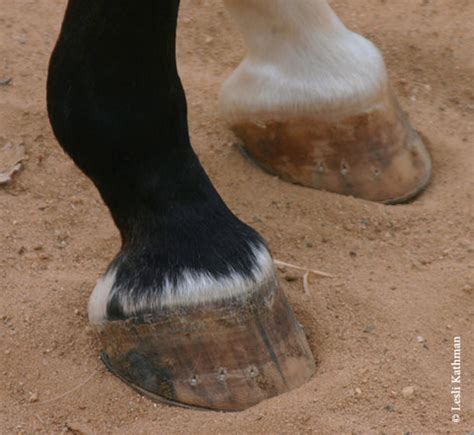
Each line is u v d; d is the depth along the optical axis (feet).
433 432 15.70
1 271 18.60
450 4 30.17
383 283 18.94
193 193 15.28
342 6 30.04
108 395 16.01
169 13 13.58
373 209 20.99
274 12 20.42
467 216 21.21
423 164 22.11
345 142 21.02
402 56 27.71
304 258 19.70
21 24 27.14
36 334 17.07
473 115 25.68
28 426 15.56
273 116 21.06
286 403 15.57
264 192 21.36
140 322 15.34
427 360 17.11
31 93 24.22
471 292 18.78
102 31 13.66
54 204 20.89
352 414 15.78
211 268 15.11
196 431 15.23
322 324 17.78
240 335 15.42
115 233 20.07
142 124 14.39
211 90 25.44
